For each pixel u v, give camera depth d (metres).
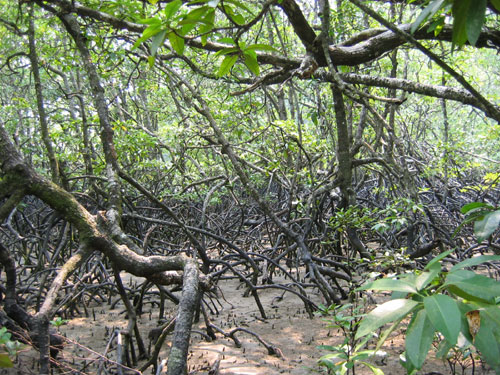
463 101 3.52
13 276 3.34
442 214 8.69
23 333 3.36
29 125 11.74
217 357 3.98
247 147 7.74
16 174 2.82
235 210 10.27
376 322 1.18
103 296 6.11
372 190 9.84
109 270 6.80
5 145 2.85
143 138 6.98
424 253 5.67
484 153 12.27
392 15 7.36
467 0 1.29
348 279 5.50
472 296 1.18
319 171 7.90
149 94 12.36
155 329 4.02
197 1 1.60
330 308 3.12
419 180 10.16
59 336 3.49
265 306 5.66
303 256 5.06
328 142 8.75
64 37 7.74
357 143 6.44
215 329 4.45
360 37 4.38
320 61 3.99
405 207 5.52
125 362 3.84
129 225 7.69
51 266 5.75
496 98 9.52
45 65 6.82
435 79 9.46
